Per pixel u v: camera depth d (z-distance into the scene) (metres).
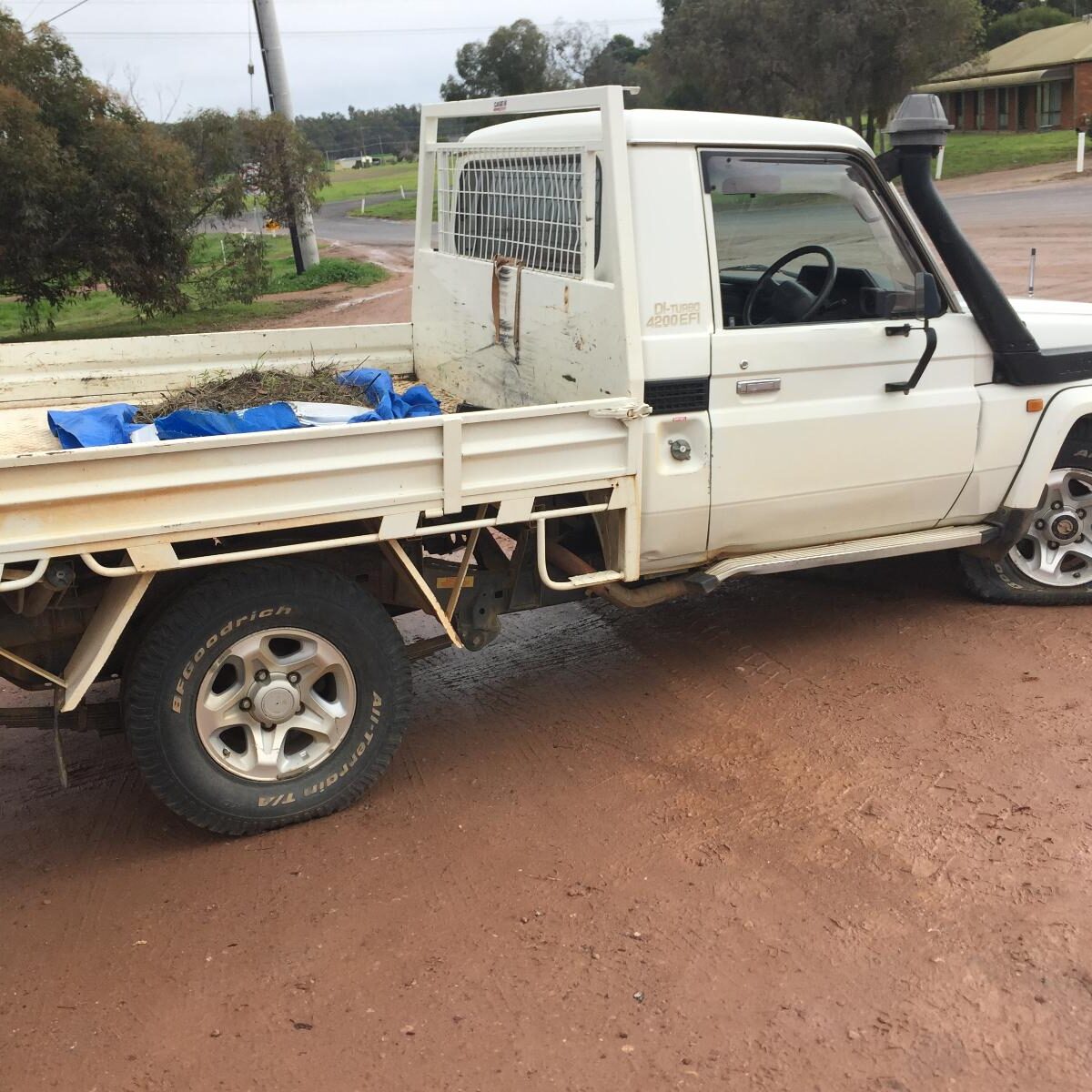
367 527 3.92
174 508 3.47
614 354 4.19
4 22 18.69
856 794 4.08
